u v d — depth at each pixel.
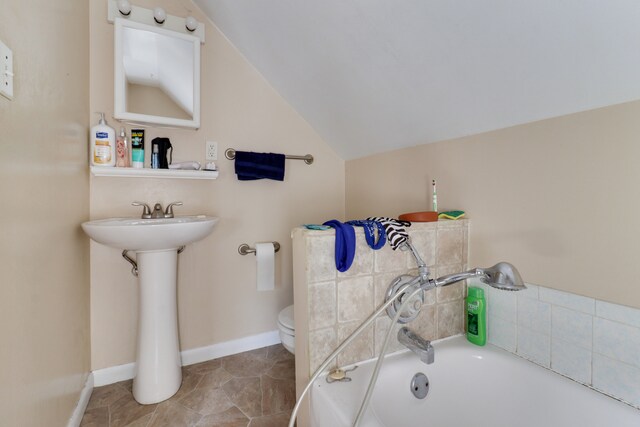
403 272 1.19
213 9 1.70
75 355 1.32
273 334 2.06
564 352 1.02
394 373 1.06
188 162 1.68
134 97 1.59
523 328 1.13
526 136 1.11
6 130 0.77
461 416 1.17
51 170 1.06
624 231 0.87
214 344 1.88
